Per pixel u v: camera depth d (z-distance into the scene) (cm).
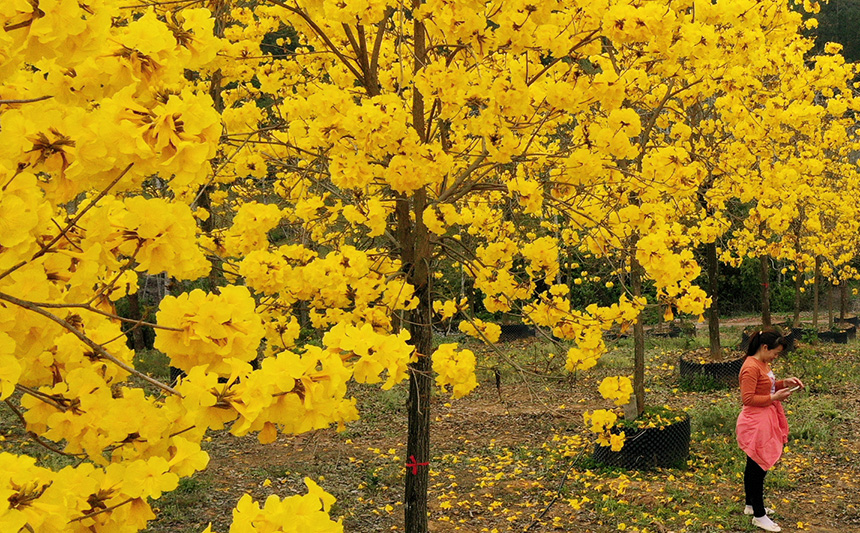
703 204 847
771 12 620
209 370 140
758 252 1194
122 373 185
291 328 358
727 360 1154
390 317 370
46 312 133
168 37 130
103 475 138
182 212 134
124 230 138
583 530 559
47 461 604
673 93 622
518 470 706
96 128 121
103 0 117
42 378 176
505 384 1111
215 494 612
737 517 576
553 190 436
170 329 134
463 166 435
